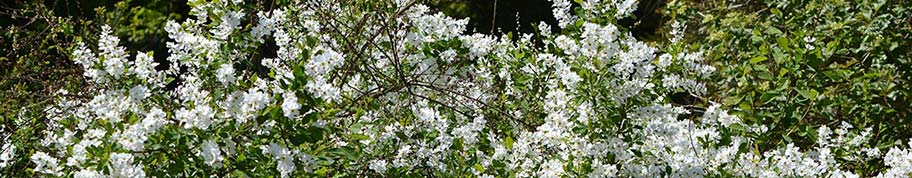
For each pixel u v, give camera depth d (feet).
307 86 10.66
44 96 16.17
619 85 12.77
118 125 10.57
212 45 12.22
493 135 14.11
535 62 14.83
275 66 13.07
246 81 13.08
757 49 18.60
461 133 13.33
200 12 12.75
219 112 11.03
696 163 12.89
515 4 36.11
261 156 10.78
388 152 13.07
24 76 18.60
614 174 12.41
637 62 12.93
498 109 14.34
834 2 21.39
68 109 13.85
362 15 15.43
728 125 13.74
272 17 13.74
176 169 10.52
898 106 20.72
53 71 19.04
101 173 10.32
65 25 19.95
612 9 13.78
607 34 12.60
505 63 15.30
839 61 22.16
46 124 14.97
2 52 24.07
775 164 12.69
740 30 21.58
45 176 11.62
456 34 14.28
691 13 25.40
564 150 12.73
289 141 11.12
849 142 14.96
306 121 10.53
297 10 14.79
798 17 20.52
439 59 14.23
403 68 14.73
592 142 12.68
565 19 14.16
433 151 13.21
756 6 25.38
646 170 12.79
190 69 12.56
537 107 14.78
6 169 13.44
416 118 13.62
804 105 16.94
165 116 11.11
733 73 19.99
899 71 20.72
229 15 12.52
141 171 10.35
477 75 15.57
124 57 11.24
